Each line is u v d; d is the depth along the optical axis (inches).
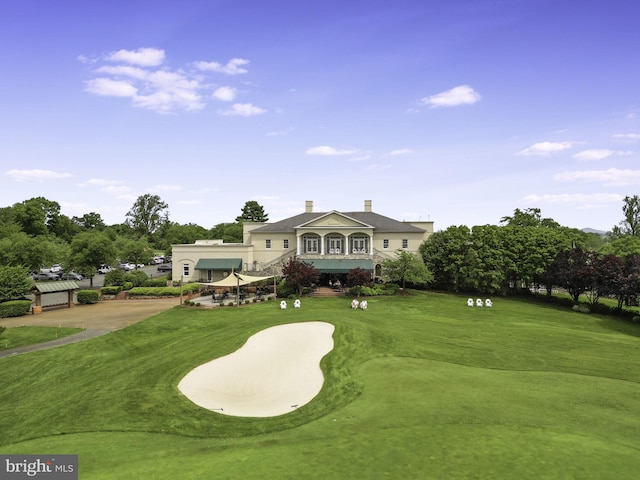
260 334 1233.4
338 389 874.8
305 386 918.4
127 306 1934.1
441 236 2497.5
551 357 1103.0
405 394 818.8
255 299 1985.7
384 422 689.0
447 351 1140.5
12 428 767.1
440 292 2393.0
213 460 575.8
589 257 2000.5
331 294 2182.6
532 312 1862.7
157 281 2492.6
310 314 1505.9
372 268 2407.7
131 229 6136.8
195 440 687.7
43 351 1229.7
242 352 1104.2
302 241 2630.4
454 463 533.6
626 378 931.3
